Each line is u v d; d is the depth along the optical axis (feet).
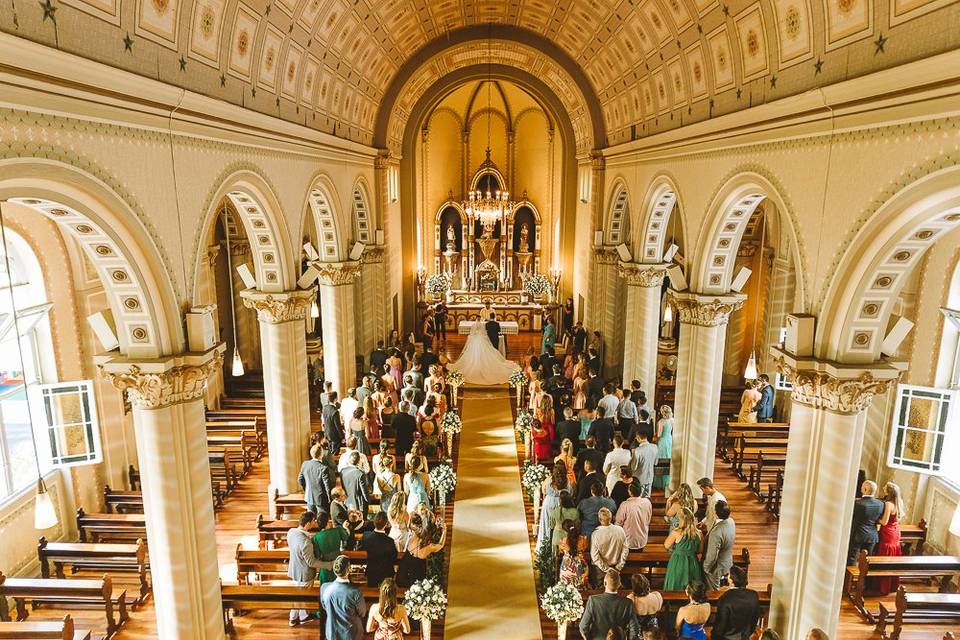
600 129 60.13
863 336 20.79
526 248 90.38
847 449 21.56
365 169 57.77
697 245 34.73
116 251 19.39
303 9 32.65
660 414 39.01
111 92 17.75
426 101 72.33
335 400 40.37
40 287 34.73
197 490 23.58
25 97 14.42
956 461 33.37
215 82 25.59
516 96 86.53
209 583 24.35
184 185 22.91
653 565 27.76
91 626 27.32
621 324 63.05
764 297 57.11
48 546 29.37
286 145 34.58
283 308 35.76
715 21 29.63
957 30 14.82
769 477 42.52
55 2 15.34
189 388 22.76
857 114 19.20
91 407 36.09
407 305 77.51
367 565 25.79
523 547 33.30
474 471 42.86
